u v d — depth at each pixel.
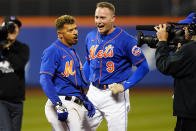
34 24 55.91
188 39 13.61
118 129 17.30
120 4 62.50
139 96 47.56
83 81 16.75
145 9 63.16
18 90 17.20
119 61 17.20
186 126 13.33
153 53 55.09
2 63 16.80
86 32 56.00
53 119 16.02
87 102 16.44
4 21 16.94
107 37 17.19
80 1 62.91
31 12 62.53
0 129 16.44
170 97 46.19
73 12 63.16
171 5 61.97
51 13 62.97
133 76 16.95
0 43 16.73
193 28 13.30
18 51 17.20
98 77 17.39
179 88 13.41
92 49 17.64
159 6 62.91
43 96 47.19
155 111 36.03
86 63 18.77
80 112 16.55
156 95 48.22
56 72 15.89
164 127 28.53
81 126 17.47
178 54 13.12
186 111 13.15
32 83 55.69
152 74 56.06
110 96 17.23
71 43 16.00
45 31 56.09
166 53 13.52
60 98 15.94
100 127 28.70
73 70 15.97
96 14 16.88
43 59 15.57
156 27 14.20
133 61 17.00
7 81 16.83
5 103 16.92
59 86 15.93
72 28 15.70
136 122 30.72
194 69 13.04
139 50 16.84
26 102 42.22
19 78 17.22
